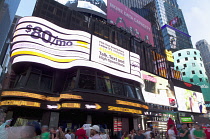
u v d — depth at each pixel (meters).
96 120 23.45
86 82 21.03
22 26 20.22
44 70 21.34
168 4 172.25
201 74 80.88
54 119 19.20
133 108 23.48
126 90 25.44
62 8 30.00
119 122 25.27
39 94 18.62
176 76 55.47
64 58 21.64
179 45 126.25
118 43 37.91
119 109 21.47
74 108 17.88
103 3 43.19
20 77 20.72
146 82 36.62
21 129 3.15
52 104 19.25
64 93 18.73
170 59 57.88
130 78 27.30
